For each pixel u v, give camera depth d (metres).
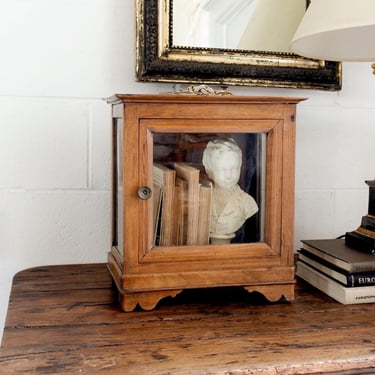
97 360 0.63
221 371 0.61
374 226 0.97
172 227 0.83
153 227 0.82
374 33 0.99
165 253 0.82
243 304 0.86
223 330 0.74
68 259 1.13
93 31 1.09
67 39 1.08
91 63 1.10
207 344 0.69
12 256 1.10
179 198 0.83
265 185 0.86
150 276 0.81
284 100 0.83
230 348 0.68
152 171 0.81
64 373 0.60
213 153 0.84
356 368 0.64
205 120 0.81
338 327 0.76
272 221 0.85
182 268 0.83
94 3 1.09
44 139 1.09
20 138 1.08
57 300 0.87
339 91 1.23
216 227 0.85
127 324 0.76
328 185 1.25
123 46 1.11
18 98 1.07
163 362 0.63
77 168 1.11
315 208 1.25
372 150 1.26
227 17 1.12
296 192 1.23
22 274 1.03
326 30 0.84
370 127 1.25
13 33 1.06
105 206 1.13
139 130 0.79
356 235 1.00
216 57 1.10
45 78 1.08
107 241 1.14
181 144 0.82
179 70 1.09
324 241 1.04
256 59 1.13
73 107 1.10
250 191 0.86
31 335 0.71
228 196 0.85
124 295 0.81
